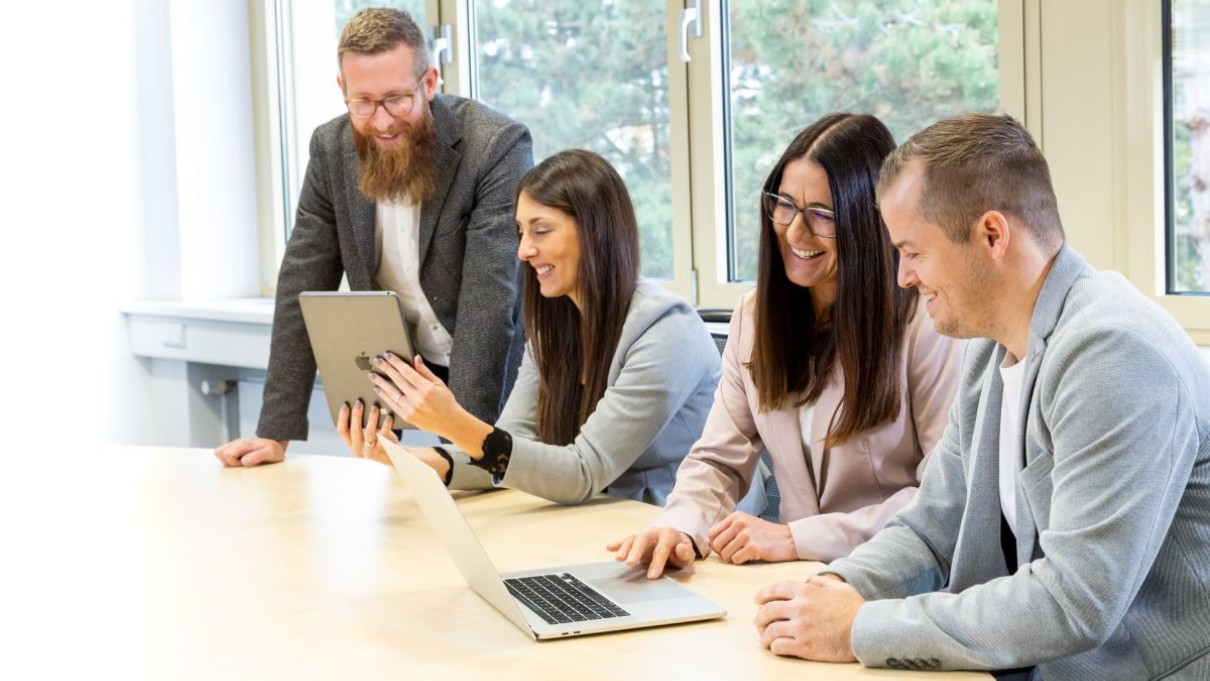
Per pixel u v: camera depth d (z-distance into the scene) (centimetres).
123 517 225
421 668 147
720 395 219
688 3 341
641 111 362
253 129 465
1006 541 169
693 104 345
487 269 269
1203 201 257
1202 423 141
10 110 425
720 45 342
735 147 345
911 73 305
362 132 271
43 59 432
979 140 143
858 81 315
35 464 274
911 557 169
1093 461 137
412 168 273
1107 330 138
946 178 143
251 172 466
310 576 186
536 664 147
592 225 230
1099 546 135
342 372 226
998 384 163
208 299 455
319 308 221
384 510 224
